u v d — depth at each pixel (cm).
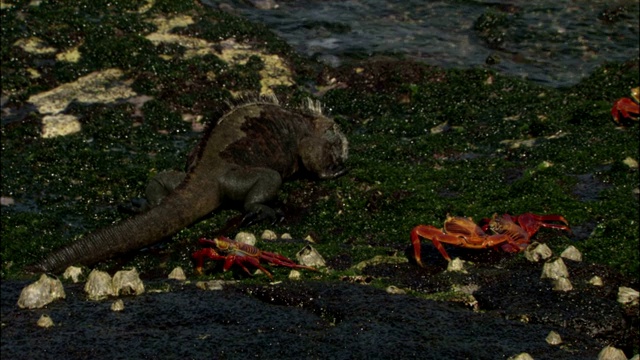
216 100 1280
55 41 1358
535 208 928
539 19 1602
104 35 1384
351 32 1554
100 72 1319
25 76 1288
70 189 1052
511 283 734
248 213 968
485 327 643
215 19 1476
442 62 1458
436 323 643
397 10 1655
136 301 683
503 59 1480
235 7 1630
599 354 590
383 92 1345
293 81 1360
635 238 852
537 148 1104
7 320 648
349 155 1123
